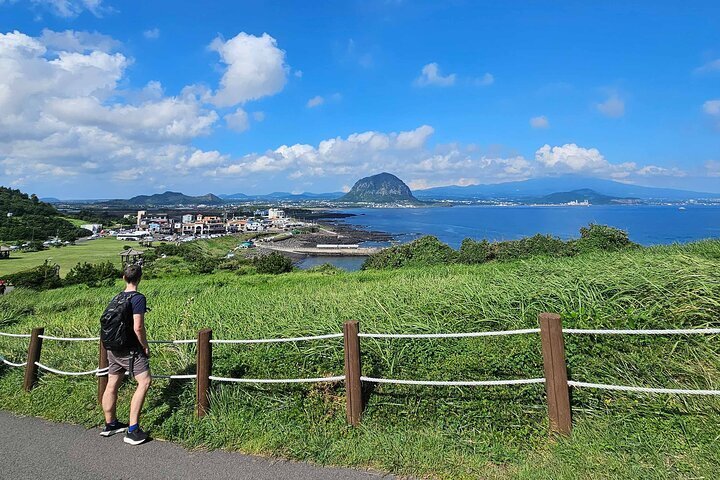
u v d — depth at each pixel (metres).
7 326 10.62
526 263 9.00
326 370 5.14
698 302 5.00
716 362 4.21
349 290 9.43
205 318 8.14
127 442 4.29
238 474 3.64
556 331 3.68
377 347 5.27
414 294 7.53
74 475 3.77
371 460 3.68
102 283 24.61
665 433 3.59
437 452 3.69
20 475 3.80
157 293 13.99
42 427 4.89
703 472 3.11
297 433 4.16
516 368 4.65
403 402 4.45
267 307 8.31
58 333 8.50
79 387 5.75
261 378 5.20
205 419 4.55
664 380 4.16
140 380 4.34
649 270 6.04
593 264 7.42
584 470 3.25
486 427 4.03
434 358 5.11
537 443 3.73
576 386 4.09
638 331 3.51
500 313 5.82
